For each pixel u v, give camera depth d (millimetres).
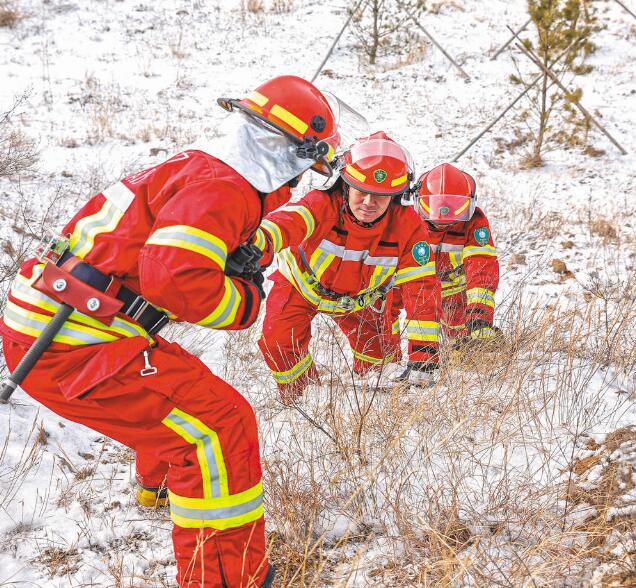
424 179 4465
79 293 2156
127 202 2232
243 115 2439
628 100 13000
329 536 2846
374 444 3299
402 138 11375
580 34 10547
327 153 2514
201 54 13977
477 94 13172
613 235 7766
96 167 8633
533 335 4328
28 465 3152
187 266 2035
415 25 15742
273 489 2924
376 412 3402
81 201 7430
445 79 13773
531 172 10531
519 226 8203
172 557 2740
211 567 2311
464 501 2975
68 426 3566
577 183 10055
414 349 3877
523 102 12781
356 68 14039
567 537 2680
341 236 3639
